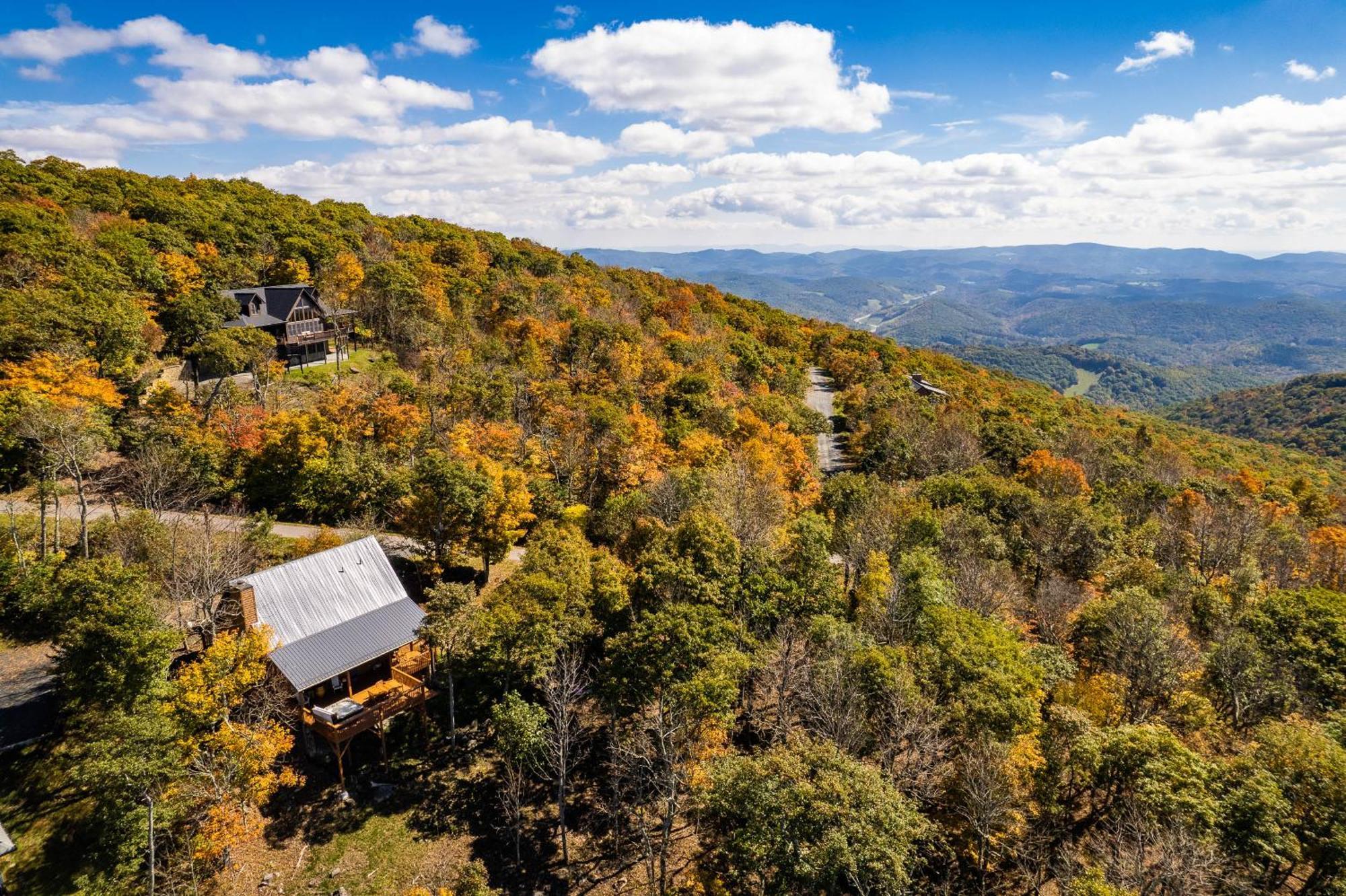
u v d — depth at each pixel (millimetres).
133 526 43969
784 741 38188
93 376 57531
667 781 34719
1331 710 40594
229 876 31672
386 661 43250
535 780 39625
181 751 30594
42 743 34406
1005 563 57594
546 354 92938
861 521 59062
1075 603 54281
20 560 42531
